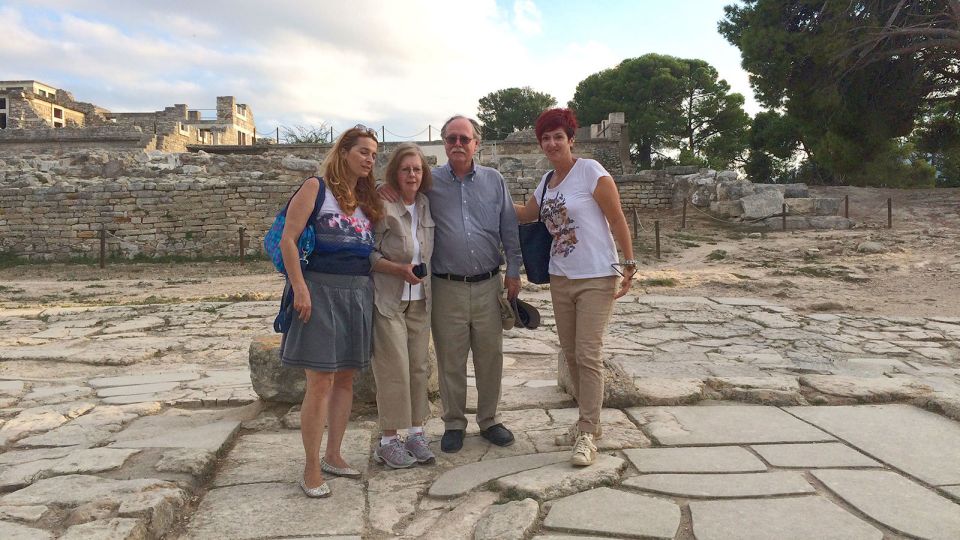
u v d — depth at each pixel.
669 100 43.84
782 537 2.84
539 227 4.14
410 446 3.91
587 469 3.58
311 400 3.40
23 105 34.94
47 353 7.55
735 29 24.77
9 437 4.35
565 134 3.95
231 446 4.21
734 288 12.62
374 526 3.12
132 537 2.82
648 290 12.55
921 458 3.74
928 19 20.94
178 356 7.60
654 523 3.00
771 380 5.24
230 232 19.59
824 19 21.36
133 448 3.93
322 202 3.40
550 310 10.45
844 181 28.36
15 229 19.55
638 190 22.78
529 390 5.50
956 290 12.19
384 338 3.72
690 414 4.59
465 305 4.00
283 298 3.42
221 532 3.04
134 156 21.34
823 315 9.92
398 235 3.68
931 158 33.22
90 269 17.84
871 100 23.11
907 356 7.32
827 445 3.96
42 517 2.98
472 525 3.07
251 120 48.03
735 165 43.19
